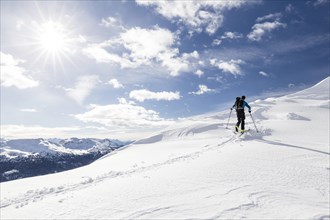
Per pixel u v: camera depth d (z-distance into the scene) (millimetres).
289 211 6926
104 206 8219
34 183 15258
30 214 8594
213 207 7246
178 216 6848
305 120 30828
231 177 10133
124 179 11656
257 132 22234
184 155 16688
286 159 13039
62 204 9031
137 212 7414
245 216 6621
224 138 22484
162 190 9078
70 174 17375
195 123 30672
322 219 6457
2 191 13797
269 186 9078
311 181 9867
